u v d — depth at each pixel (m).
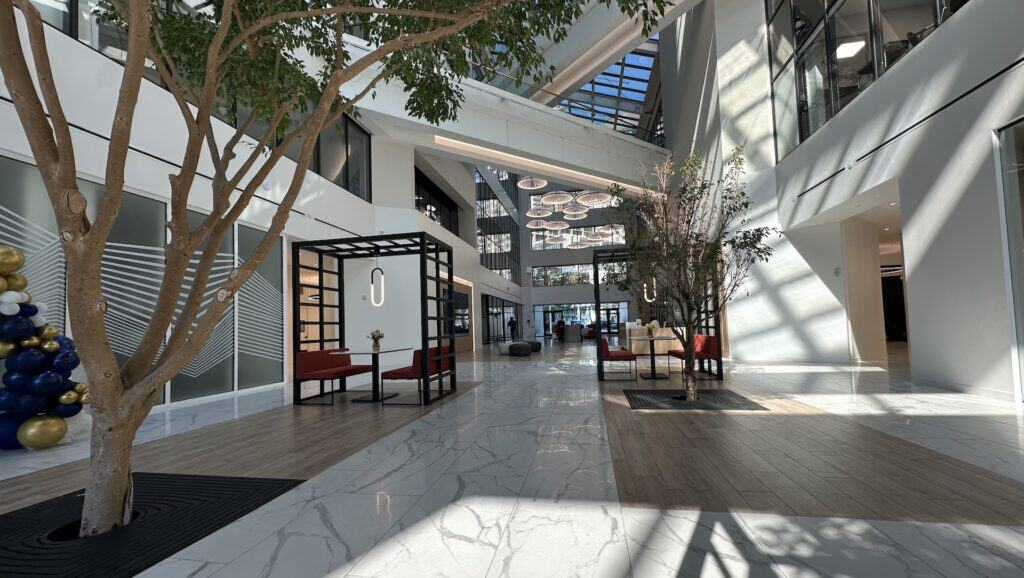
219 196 3.16
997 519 2.64
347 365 8.30
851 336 10.56
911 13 6.99
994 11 5.54
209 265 3.11
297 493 3.30
